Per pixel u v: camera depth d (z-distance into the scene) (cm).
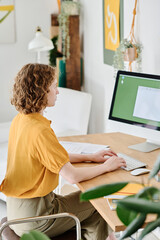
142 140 242
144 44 263
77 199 195
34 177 178
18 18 401
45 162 173
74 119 335
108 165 189
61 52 399
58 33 403
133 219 75
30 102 178
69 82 397
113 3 307
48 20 415
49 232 183
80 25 401
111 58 322
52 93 187
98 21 352
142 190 68
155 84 216
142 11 261
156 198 71
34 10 407
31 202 180
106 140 244
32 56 417
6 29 397
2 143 351
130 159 203
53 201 187
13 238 184
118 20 300
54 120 346
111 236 199
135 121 227
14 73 412
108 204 156
